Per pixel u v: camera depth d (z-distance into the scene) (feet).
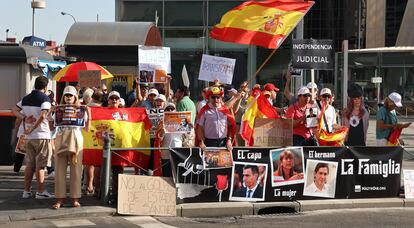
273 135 34.04
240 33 37.42
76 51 69.51
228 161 32.45
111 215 30.73
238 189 32.71
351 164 34.27
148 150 32.71
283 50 100.27
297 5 37.81
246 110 34.73
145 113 33.50
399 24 232.73
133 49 69.26
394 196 35.09
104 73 43.60
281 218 30.78
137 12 104.73
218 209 31.68
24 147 34.30
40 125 32.83
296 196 33.47
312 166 33.71
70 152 30.63
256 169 32.89
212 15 103.96
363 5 232.94
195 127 33.78
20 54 43.01
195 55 104.12
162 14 104.47
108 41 69.15
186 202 32.12
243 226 28.60
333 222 29.50
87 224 28.48
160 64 39.86
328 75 141.90
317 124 34.58
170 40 104.78
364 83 139.33
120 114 33.04
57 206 30.86
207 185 32.30
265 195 33.01
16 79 43.55
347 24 227.61
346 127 35.19
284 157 33.27
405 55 137.90
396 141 36.09
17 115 33.73
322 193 33.86
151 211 31.14
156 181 31.53
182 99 37.81
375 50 138.92
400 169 35.12
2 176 40.27
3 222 28.60
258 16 37.55
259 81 101.50
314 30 226.79
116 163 32.45
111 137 32.58
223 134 32.76
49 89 47.62
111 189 33.68
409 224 29.04
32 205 31.68
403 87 137.90
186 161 32.01
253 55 101.91
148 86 41.42
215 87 33.06
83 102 38.63
